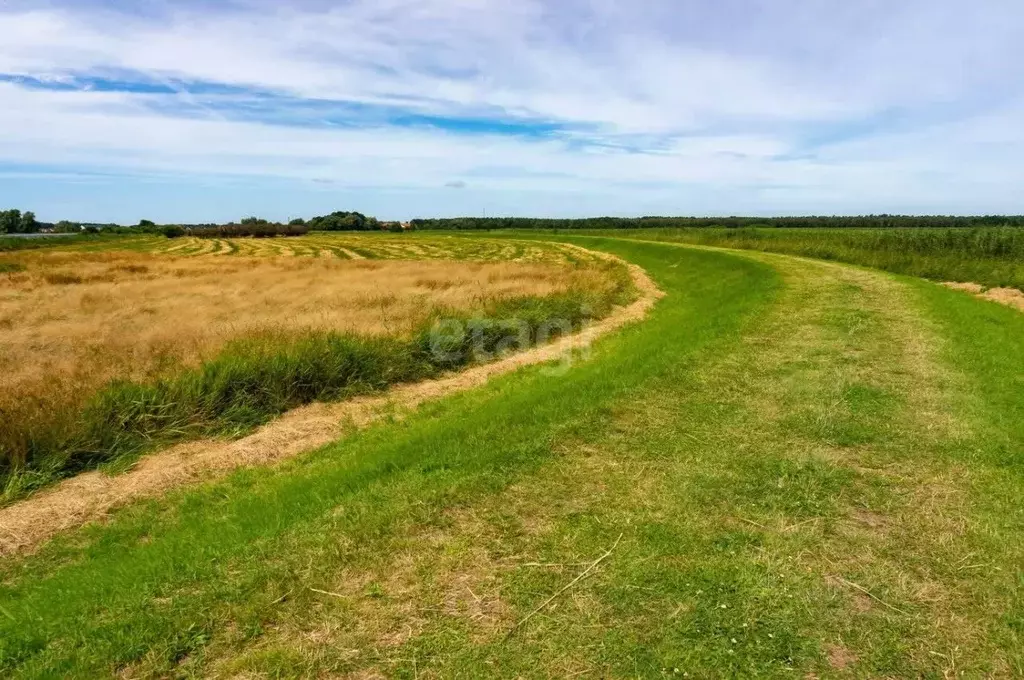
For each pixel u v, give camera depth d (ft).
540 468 15.85
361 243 206.90
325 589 11.07
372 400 31.19
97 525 19.43
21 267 102.27
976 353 27.12
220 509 19.57
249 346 33.37
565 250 161.38
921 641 9.52
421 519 13.34
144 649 9.77
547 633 9.77
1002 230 85.81
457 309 47.93
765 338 30.91
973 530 12.62
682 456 16.53
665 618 10.06
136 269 96.07
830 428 18.37
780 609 10.25
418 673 9.02
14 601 14.92
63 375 30.12
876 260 80.84
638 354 29.99
